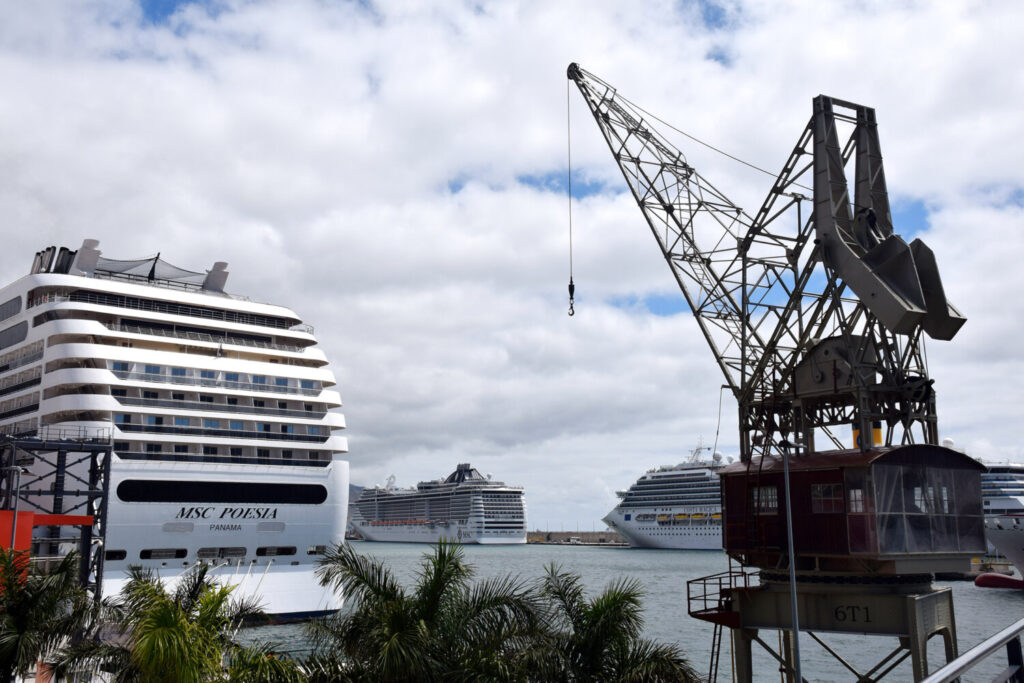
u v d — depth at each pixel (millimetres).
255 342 69750
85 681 26188
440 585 22078
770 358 43719
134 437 59375
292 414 65938
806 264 41156
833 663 58875
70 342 61750
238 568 60500
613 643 22703
